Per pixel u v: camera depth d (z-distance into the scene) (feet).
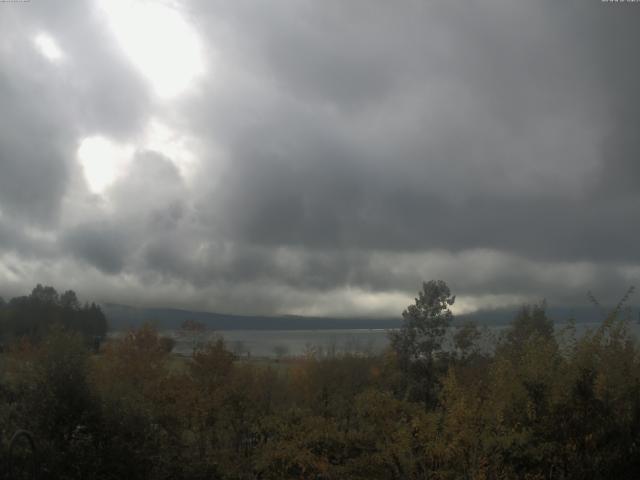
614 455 35.40
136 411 46.42
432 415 42.63
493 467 37.04
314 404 83.20
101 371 68.13
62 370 43.39
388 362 87.56
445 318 90.38
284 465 58.23
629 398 38.09
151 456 46.14
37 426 40.63
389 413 49.80
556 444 36.42
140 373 77.41
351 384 85.30
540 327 77.87
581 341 40.78
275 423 66.23
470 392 41.27
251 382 77.25
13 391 44.39
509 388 39.45
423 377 86.69
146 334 86.43
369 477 47.67
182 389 70.85
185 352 96.78
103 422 43.39
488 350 82.33
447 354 87.40
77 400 42.55
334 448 56.44
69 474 39.14
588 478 35.12
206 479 55.11
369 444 53.52
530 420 38.14
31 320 129.49
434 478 40.63
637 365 40.57
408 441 42.04
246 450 68.33
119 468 42.11
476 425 38.14
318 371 86.38
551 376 39.22
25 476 35.86
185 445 58.70
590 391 37.63
